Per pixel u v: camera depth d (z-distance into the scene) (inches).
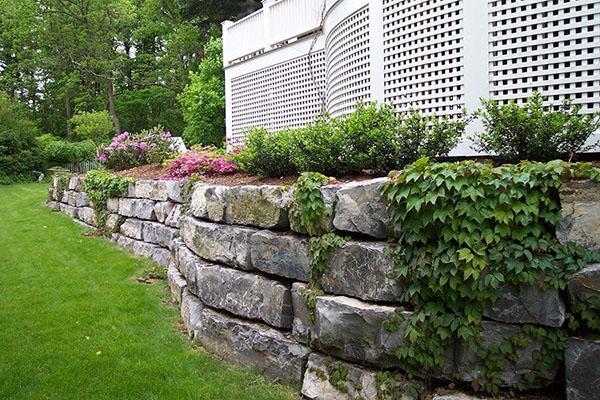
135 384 122.6
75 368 131.6
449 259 93.9
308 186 121.9
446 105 160.6
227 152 267.9
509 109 115.2
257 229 143.3
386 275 104.6
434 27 162.7
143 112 1175.0
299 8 314.0
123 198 316.5
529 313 89.0
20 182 829.2
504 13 144.6
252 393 119.3
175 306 188.5
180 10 973.2
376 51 185.8
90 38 1087.6
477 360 93.7
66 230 358.0
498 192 91.8
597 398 82.8
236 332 138.9
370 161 136.0
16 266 250.7
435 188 96.3
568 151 116.9
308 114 308.7
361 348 107.0
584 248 86.8
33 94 1263.5
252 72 370.3
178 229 232.7
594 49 130.7
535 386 90.1
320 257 117.3
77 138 1173.7
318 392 113.2
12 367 131.8
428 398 97.2
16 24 1108.5
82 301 191.8
